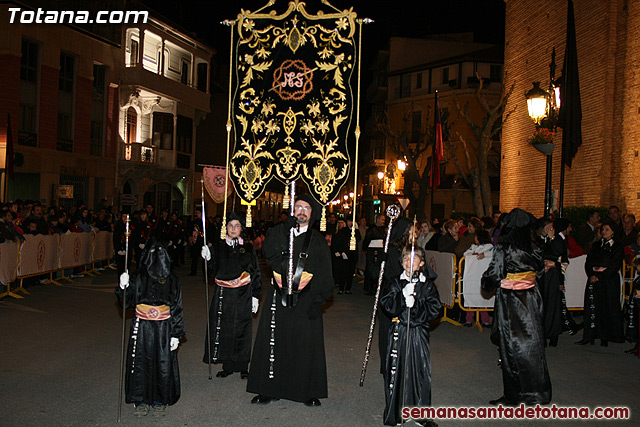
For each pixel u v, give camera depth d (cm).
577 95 1227
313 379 641
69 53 2775
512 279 657
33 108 2577
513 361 647
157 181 3447
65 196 2412
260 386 640
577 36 1725
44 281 1538
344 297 1510
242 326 741
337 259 1570
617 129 1556
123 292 593
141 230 1609
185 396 664
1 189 2439
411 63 4800
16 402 621
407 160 3109
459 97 4228
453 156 2453
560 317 954
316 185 888
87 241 1794
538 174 1989
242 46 911
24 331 960
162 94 3334
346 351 892
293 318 643
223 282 745
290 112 898
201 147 4400
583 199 1666
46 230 1511
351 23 885
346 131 884
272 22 905
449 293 1127
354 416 608
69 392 659
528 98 1284
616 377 777
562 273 1045
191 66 3712
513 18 2225
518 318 650
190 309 1234
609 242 971
